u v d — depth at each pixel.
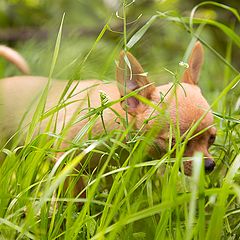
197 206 8.16
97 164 9.41
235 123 9.17
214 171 8.95
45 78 11.20
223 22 17.38
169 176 7.46
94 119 8.09
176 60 16.58
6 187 7.86
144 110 9.53
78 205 9.56
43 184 8.36
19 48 17.52
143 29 9.22
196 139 9.30
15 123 10.73
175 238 7.35
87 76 12.63
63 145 9.39
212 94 13.77
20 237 7.21
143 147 7.77
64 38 17.38
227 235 7.74
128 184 7.80
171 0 16.61
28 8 19.77
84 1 19.39
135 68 9.59
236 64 17.42
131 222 7.18
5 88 11.03
